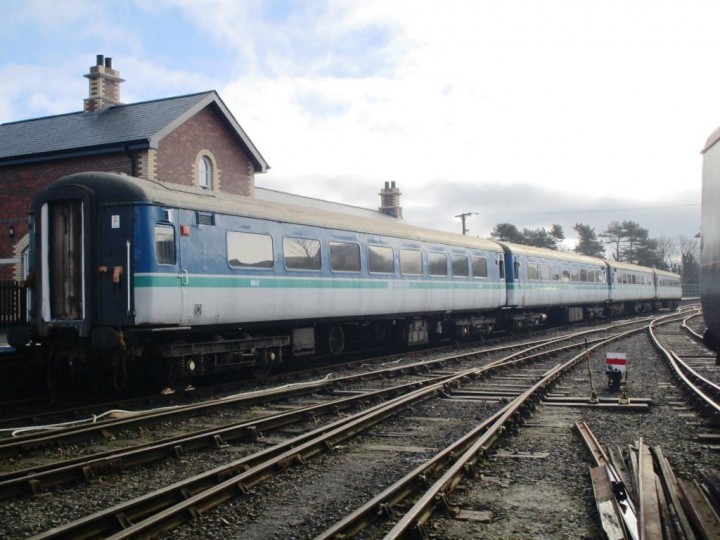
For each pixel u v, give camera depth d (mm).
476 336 25125
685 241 117188
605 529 4641
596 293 34812
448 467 6566
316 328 15578
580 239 90812
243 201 12672
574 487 6004
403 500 5551
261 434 8242
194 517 5137
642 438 7641
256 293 12484
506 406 9438
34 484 5832
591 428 8570
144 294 10305
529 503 5562
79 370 11148
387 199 42625
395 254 17328
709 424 8648
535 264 26719
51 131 21906
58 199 10844
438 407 10227
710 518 4773
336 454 7316
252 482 6008
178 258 10875
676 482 5676
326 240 14617
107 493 5902
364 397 10602
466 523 5094
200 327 11562
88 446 7777
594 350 19219
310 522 5184
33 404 10789
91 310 10500
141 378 12586
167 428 8766
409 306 17844
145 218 10383
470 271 21422
